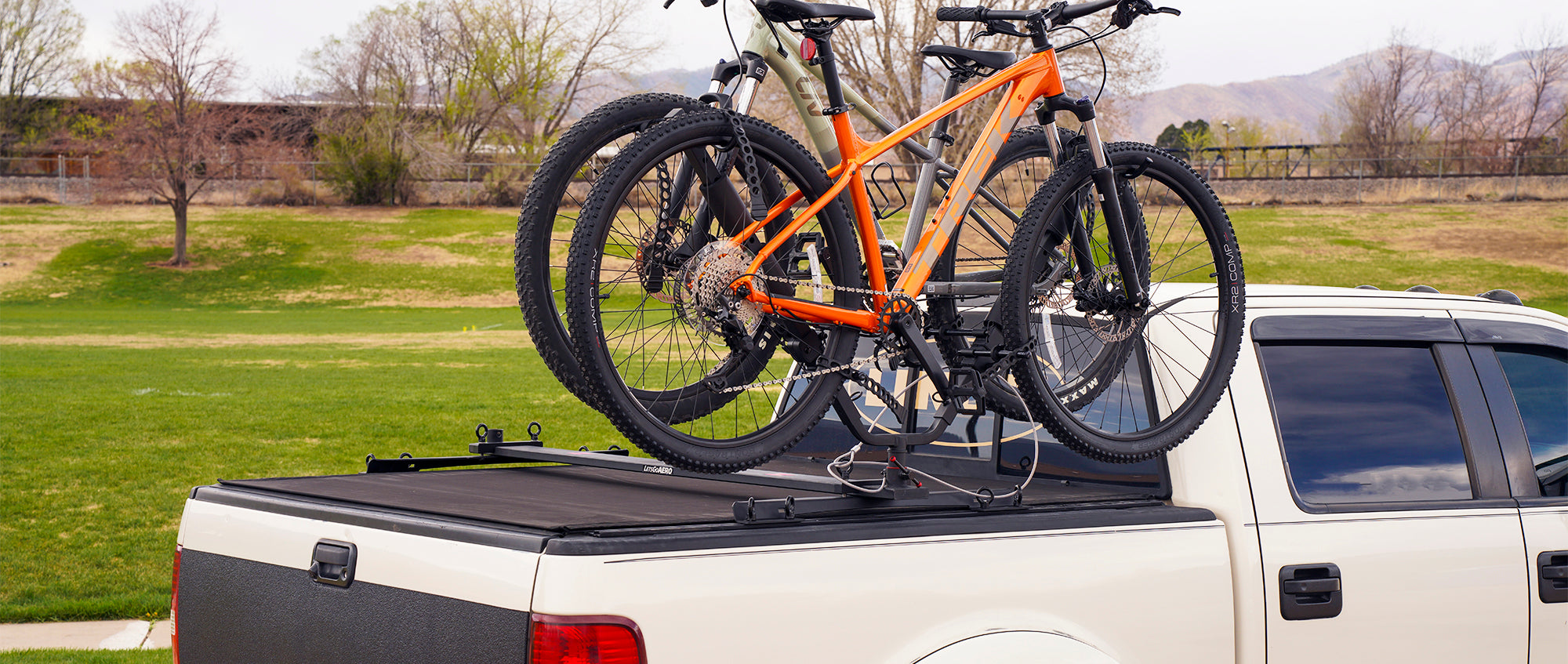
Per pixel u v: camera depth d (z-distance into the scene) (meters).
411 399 16.52
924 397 3.68
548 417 14.68
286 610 2.45
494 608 2.08
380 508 2.43
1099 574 2.57
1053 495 2.92
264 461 11.45
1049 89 3.01
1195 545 2.72
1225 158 63.41
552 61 66.44
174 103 52.19
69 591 6.92
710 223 2.60
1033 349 2.66
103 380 18.50
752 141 2.44
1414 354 3.25
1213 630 2.71
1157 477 2.94
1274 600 2.77
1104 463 3.09
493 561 2.11
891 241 2.86
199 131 52.09
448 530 2.20
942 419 2.74
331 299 45.34
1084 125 2.86
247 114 64.00
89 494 9.75
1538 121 68.62
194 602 2.66
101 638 6.03
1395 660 2.89
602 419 14.48
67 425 13.41
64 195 61.69
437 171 64.19
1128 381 3.10
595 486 3.13
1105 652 2.55
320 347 26.75
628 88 68.38
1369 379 3.15
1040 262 2.89
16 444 12.05
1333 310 3.19
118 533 8.44
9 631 6.15
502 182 64.19
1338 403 3.08
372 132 63.31
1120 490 3.03
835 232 2.56
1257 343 3.05
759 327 2.56
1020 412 3.00
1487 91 68.88
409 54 66.19
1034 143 3.13
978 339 2.79
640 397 2.47
